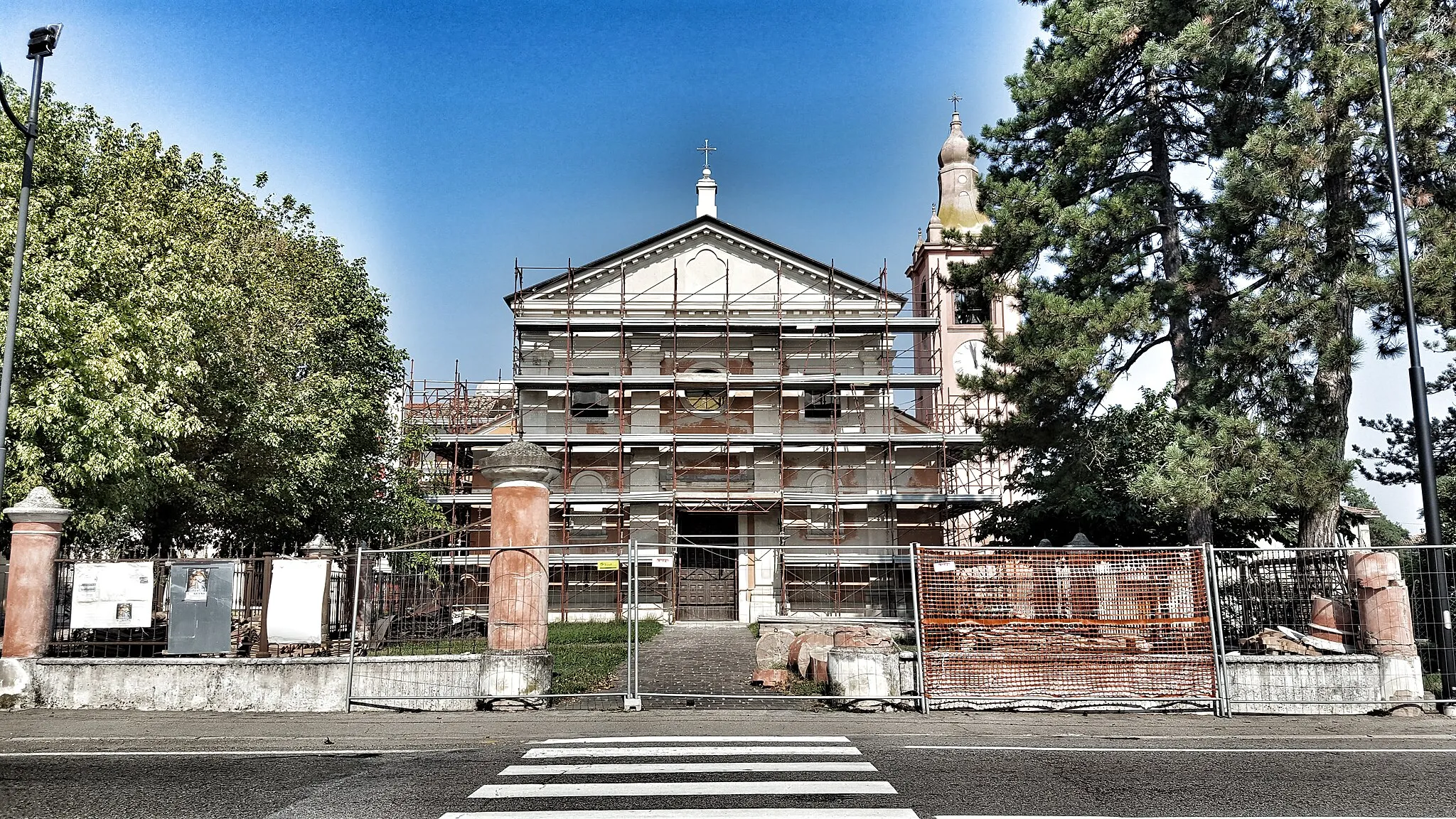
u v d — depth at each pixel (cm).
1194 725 1159
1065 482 2356
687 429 3622
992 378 2291
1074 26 2122
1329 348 1750
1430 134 1734
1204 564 1273
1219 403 1911
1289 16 1917
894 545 3469
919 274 4747
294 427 2430
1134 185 2141
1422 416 1415
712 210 4275
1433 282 1697
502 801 772
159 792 812
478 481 3588
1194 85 2109
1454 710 1230
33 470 1816
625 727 1144
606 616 3394
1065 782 838
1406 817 732
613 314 3688
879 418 3691
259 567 1367
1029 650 1272
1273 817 730
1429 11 1764
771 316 3631
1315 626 1358
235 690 1273
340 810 749
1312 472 1769
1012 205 2219
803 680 1525
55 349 1852
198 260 2195
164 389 1942
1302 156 1758
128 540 2417
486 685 1272
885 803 764
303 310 2788
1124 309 1998
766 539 3519
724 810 743
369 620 1413
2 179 1931
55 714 1241
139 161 2288
